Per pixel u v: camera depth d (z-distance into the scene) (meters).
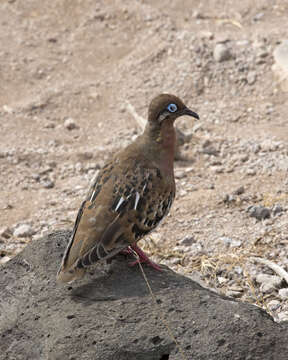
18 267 8.70
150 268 8.45
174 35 20.14
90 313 7.62
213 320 7.39
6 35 21.34
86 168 15.39
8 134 16.83
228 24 20.73
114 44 20.67
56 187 14.80
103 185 8.29
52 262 8.60
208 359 7.08
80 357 7.17
